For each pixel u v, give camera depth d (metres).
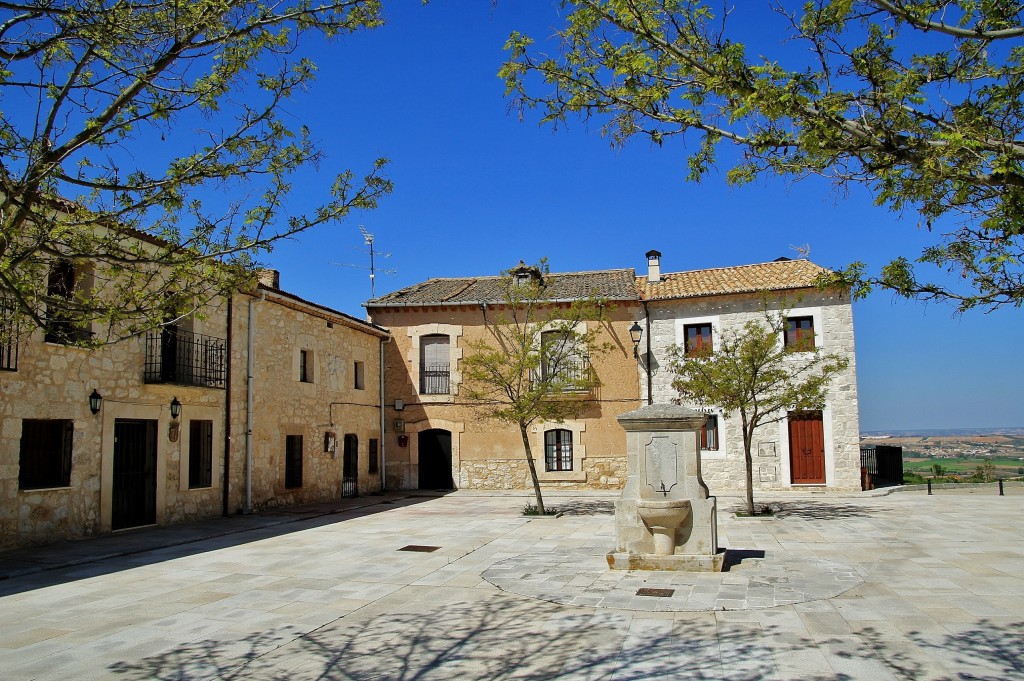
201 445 14.08
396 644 5.67
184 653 5.50
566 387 15.22
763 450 18.97
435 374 21.50
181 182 5.08
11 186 4.47
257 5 4.93
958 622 5.91
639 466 8.30
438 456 21.61
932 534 10.98
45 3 4.51
